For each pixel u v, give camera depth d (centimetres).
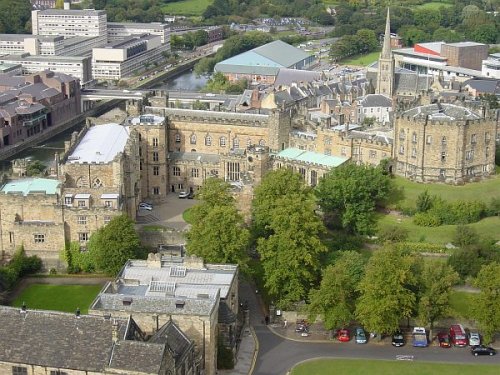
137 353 16375
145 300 18938
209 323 18500
